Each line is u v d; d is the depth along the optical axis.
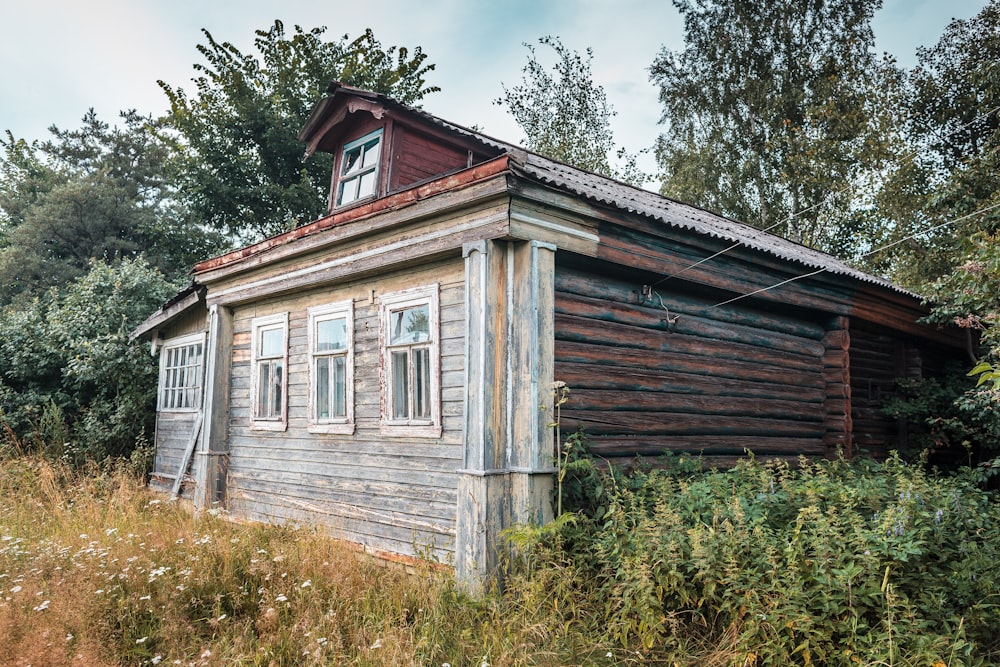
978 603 4.59
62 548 6.34
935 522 4.91
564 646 4.50
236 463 9.05
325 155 20.81
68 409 13.94
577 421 6.34
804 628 4.05
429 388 6.57
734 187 21.67
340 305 7.70
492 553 5.49
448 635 4.82
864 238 19.42
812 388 9.01
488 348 5.74
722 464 7.64
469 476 5.65
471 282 5.89
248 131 20.73
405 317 6.92
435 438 6.40
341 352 7.61
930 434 9.80
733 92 21.78
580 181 8.23
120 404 12.92
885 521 4.45
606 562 5.04
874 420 9.95
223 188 20.23
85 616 4.94
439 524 6.24
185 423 10.95
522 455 5.68
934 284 9.37
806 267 8.15
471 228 5.94
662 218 6.60
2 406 13.23
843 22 21.23
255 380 8.88
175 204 27.20
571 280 6.52
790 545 4.41
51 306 15.01
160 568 5.59
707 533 4.75
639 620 4.70
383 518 6.86
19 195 27.81
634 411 6.89
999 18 17.09
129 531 7.34
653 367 7.14
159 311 11.38
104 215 24.67
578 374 6.45
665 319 7.34
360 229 7.01
